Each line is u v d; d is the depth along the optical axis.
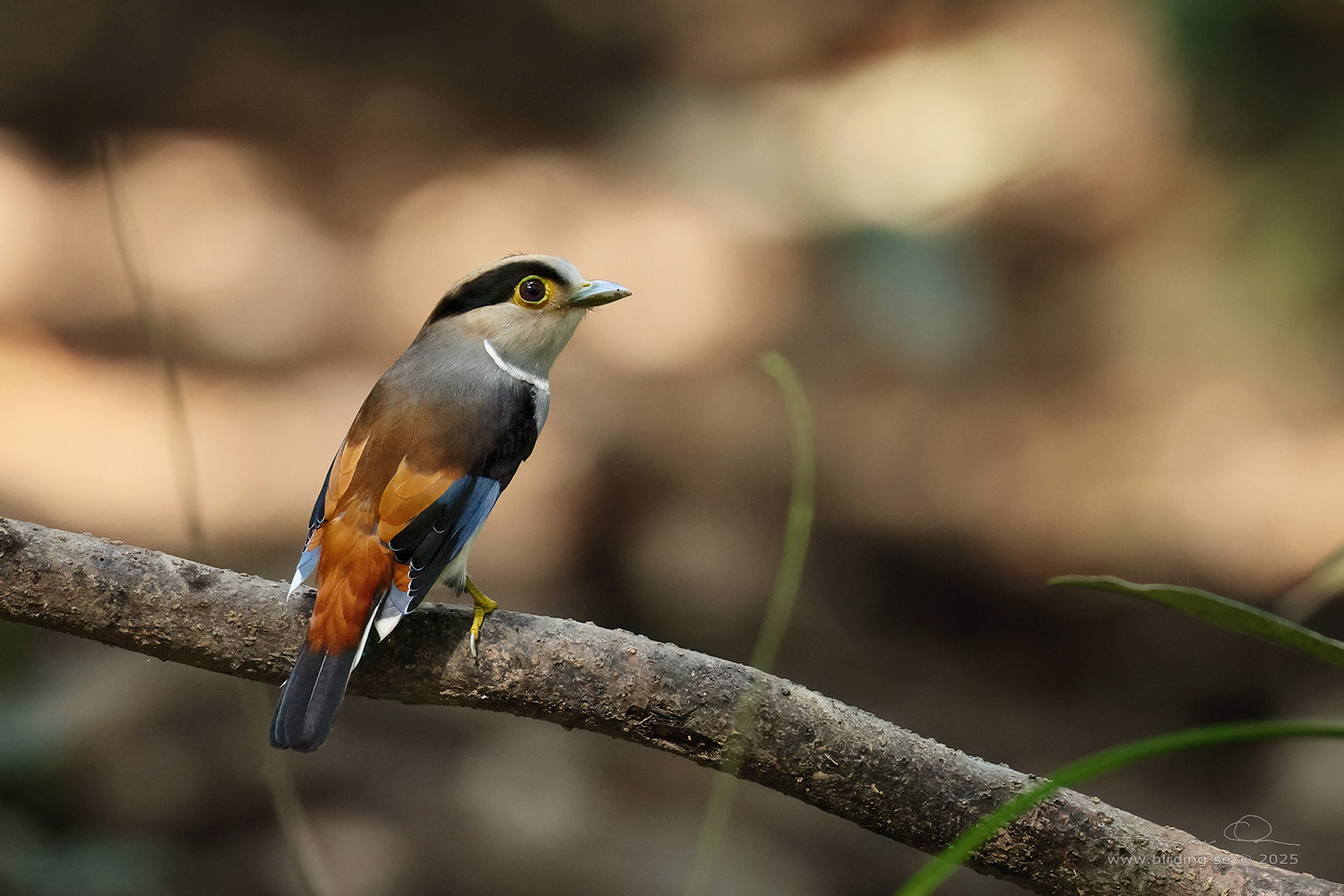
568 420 15.67
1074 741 11.48
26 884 7.52
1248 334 15.84
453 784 9.87
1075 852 4.25
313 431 15.53
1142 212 17.77
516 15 26.31
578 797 9.91
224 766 9.45
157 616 4.50
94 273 18.62
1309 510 13.62
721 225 19.83
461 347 5.38
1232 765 11.11
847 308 15.94
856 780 4.34
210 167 22.12
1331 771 10.55
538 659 4.49
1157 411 15.48
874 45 23.05
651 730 4.45
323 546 4.70
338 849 9.03
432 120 24.09
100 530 13.30
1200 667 12.30
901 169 18.97
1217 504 13.95
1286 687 11.88
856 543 13.87
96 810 8.97
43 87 23.56
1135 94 18.52
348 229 21.05
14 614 4.43
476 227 20.77
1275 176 15.97
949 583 13.43
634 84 24.64
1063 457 14.84
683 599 13.09
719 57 24.31
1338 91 15.70
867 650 12.73
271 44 25.19
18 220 19.52
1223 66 16.02
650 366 17.06
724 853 9.56
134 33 24.91
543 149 23.34
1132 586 3.20
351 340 17.94
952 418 15.56
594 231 20.45
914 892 2.63
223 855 8.91
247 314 18.16
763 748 4.37
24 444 14.48
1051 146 18.59
